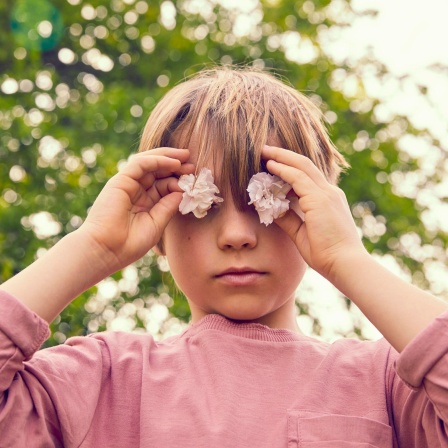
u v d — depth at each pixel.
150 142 2.04
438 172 7.85
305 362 1.89
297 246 1.82
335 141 7.71
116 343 1.93
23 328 1.63
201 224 1.85
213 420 1.75
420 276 7.79
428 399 1.68
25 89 7.13
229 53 7.64
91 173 6.89
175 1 7.71
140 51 7.58
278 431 1.75
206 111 1.93
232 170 1.84
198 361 1.88
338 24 7.84
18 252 6.65
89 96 7.27
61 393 1.72
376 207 7.84
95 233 1.79
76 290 1.75
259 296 1.85
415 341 1.60
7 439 1.60
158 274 6.82
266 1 7.87
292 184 1.81
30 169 6.88
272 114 1.98
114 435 1.79
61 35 7.32
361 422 1.76
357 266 1.72
